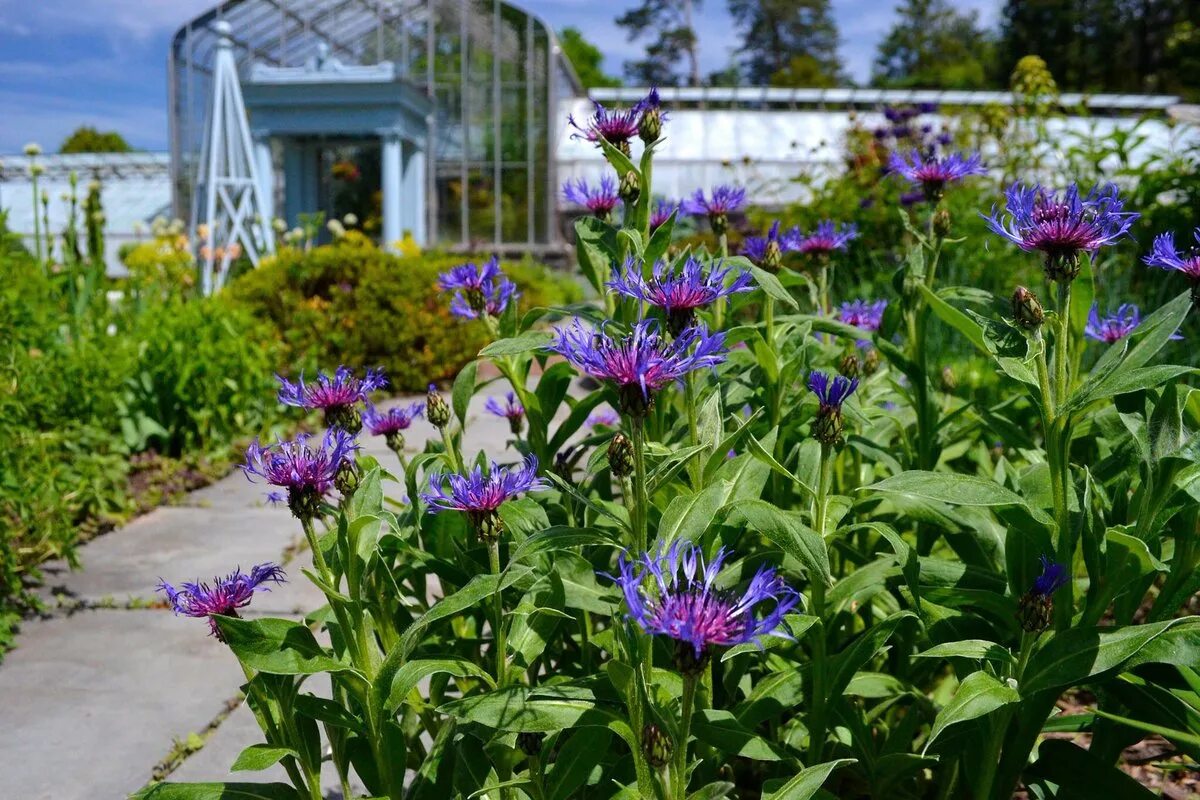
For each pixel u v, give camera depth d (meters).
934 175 2.21
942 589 1.67
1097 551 1.56
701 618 1.18
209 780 2.47
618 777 1.65
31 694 3.00
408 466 1.95
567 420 2.04
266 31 19.38
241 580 1.55
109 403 5.74
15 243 6.91
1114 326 2.11
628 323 1.83
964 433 2.40
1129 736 1.72
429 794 1.60
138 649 3.35
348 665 1.49
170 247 10.56
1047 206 1.54
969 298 1.93
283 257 9.28
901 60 55.16
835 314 2.67
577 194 2.20
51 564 4.22
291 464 1.46
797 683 1.69
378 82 16.89
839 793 2.04
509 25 18.92
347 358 8.55
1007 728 1.71
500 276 2.18
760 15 54.12
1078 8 44.50
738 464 1.69
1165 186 6.03
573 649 2.06
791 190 20.00
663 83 50.75
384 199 17.52
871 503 2.01
